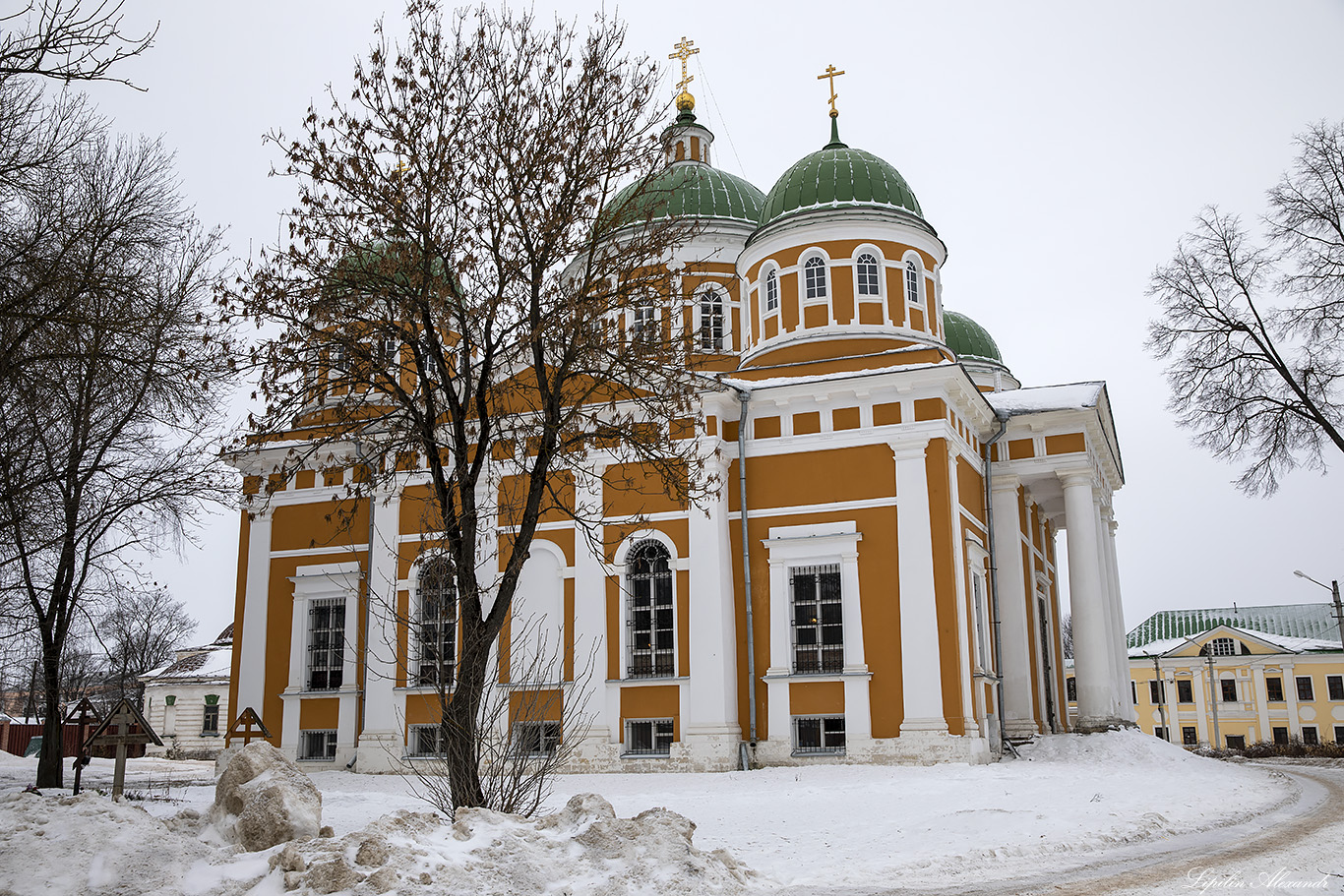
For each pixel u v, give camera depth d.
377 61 15.77
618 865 10.22
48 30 11.98
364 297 16.05
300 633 32.00
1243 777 25.05
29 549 20.77
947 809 16.44
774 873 11.32
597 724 27.44
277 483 17.08
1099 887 10.12
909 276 31.62
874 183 31.91
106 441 20.48
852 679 26.55
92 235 18.78
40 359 16.52
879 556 26.95
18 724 49.47
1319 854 12.16
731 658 27.34
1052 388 33.28
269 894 9.30
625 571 28.19
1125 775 23.45
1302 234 30.28
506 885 9.61
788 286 31.25
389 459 29.33
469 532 15.18
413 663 29.80
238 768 11.56
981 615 29.00
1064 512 37.75
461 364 16.80
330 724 31.23
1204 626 78.06
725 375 29.58
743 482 28.14
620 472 28.38
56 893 9.23
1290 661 70.00
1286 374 30.48
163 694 53.72
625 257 16.66
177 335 19.25
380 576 30.72
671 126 16.89
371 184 15.58
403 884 9.23
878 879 10.93
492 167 15.73
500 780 13.84
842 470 27.67
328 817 15.95
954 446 27.59
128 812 10.85
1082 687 30.84
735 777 24.34
